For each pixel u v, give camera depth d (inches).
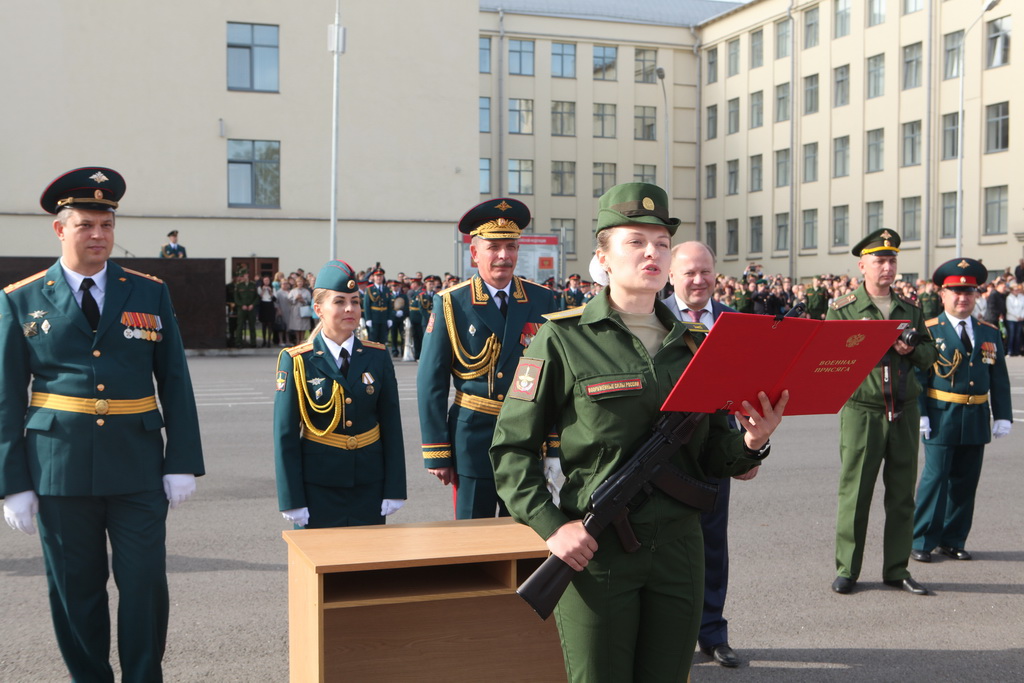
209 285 892.6
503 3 1907.0
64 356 155.2
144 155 1132.5
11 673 177.3
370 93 1203.9
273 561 247.6
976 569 249.1
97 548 159.3
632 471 107.3
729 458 112.6
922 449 413.1
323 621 136.9
